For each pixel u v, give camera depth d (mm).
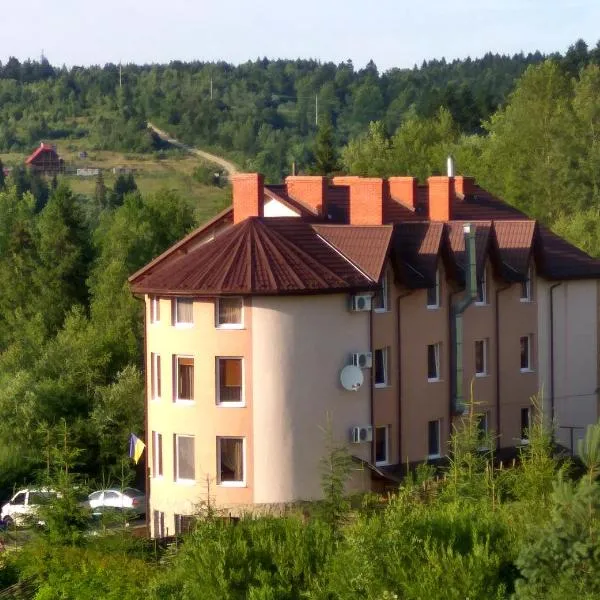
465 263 76062
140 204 136750
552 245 87688
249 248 70688
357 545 41906
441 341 75688
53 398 96250
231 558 44938
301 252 70938
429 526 43344
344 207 83875
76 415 96688
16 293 126938
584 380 85812
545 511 45500
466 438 57469
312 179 80062
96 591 50375
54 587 51812
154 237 130875
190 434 70812
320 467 69625
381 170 166125
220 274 69562
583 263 86562
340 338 70312
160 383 72375
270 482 69312
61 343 103312
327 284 69250
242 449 69938
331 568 43062
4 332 122375
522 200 144750
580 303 85812
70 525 56281
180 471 71625
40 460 81938
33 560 53938
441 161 158750
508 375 80312
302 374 69438
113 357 103625
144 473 92250
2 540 59562
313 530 46688
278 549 45219
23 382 97312
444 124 178250
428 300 75125
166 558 51844
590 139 145500
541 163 143125
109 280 111875
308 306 69375
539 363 82688
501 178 148250
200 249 72312
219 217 76500
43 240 128625
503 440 79750
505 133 151375
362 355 70250
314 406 69625
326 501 56281
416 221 81250
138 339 105625
